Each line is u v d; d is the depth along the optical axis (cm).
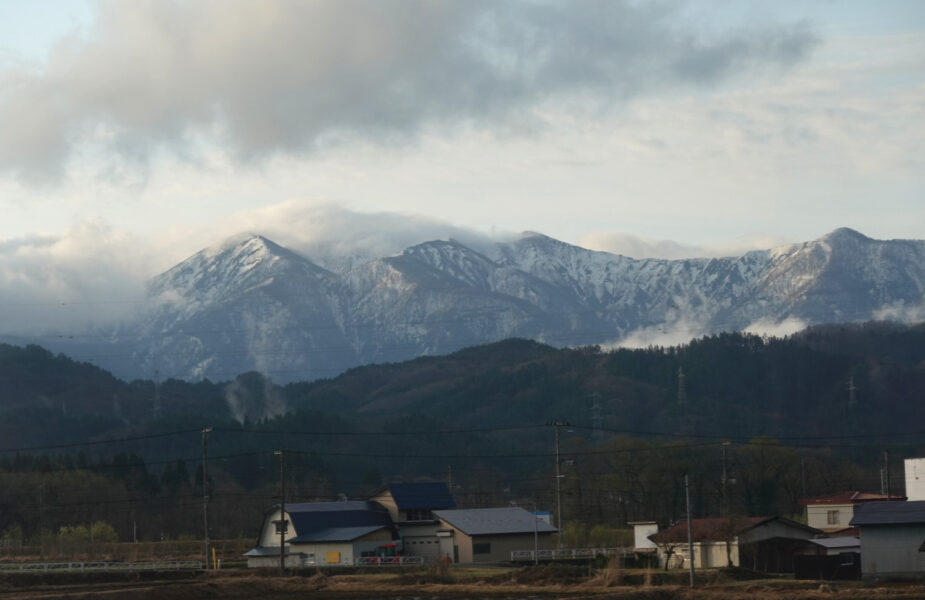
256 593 10706
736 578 12031
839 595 9519
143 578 12662
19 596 10075
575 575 12125
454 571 13438
